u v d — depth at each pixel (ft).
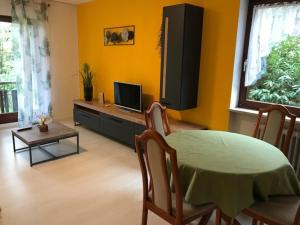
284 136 8.43
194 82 10.69
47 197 8.16
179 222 5.13
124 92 13.58
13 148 11.94
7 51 15.01
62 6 16.60
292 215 5.10
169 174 5.48
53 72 16.99
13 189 8.56
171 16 9.92
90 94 16.12
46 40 15.84
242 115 10.05
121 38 14.30
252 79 9.98
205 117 11.03
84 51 17.44
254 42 9.69
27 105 15.53
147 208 5.92
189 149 6.14
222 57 10.05
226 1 9.57
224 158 5.66
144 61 13.25
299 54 8.81
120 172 10.06
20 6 14.42
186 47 9.88
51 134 11.00
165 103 10.87
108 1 14.69
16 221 6.94
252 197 5.11
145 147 5.30
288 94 9.25
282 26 8.98
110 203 7.94
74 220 7.06
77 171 10.06
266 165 5.38
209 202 5.31
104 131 13.99
